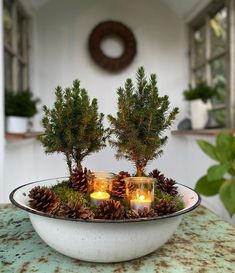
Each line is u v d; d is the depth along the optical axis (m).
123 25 2.31
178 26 2.38
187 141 1.64
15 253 0.47
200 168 1.60
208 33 2.03
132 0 2.34
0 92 1.29
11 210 0.68
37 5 2.25
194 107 1.87
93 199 0.48
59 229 0.41
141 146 0.51
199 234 0.55
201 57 2.20
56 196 0.48
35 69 2.28
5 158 1.38
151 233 0.42
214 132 1.44
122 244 0.41
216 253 0.47
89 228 0.40
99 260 0.43
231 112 1.73
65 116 0.52
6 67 1.71
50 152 0.56
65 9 2.31
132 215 0.41
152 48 2.37
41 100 2.28
